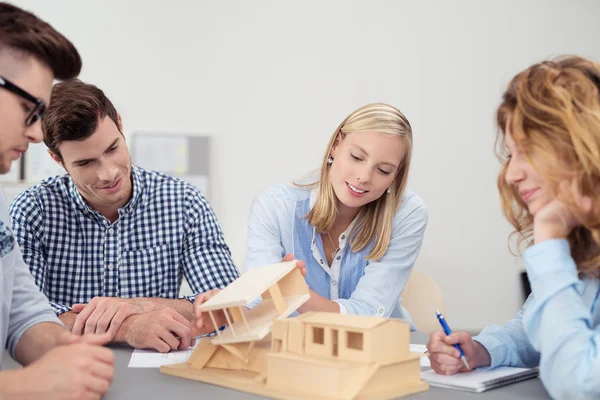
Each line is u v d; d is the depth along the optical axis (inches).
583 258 36.8
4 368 51.6
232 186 113.2
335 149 61.3
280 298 38.7
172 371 40.3
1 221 42.4
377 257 62.5
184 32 112.6
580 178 33.4
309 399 32.4
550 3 120.3
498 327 45.2
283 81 114.7
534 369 41.1
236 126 113.5
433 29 117.6
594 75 34.6
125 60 111.2
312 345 35.8
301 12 115.0
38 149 105.5
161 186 70.4
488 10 118.9
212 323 42.7
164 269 69.3
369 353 33.7
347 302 59.0
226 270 67.9
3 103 36.0
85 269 67.9
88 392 31.1
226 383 36.8
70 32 109.8
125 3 111.2
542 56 120.1
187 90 112.5
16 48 36.4
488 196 118.4
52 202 66.9
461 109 118.2
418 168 117.3
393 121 56.2
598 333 32.4
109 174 60.6
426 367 43.0
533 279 34.9
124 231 68.5
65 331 42.4
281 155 114.5
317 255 64.3
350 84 115.9
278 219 64.7
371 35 116.3
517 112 35.4
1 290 40.3
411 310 79.7
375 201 62.9
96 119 57.5
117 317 51.9
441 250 117.3
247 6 113.9
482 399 34.3
